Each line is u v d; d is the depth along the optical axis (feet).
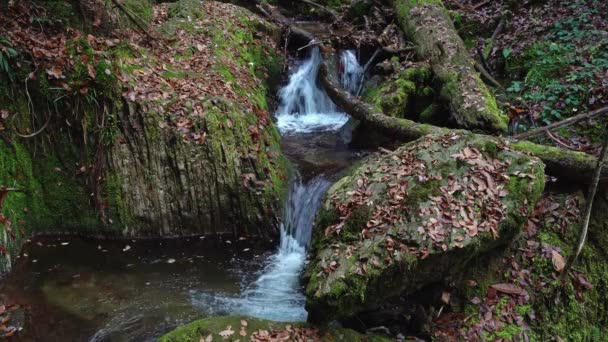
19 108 18.62
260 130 21.35
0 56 17.53
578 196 16.84
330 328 13.85
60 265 17.87
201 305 16.20
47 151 19.33
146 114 19.17
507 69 26.13
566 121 18.94
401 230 14.32
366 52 30.60
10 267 17.29
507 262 15.58
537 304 14.98
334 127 27.50
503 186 14.99
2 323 14.73
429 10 28.60
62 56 18.86
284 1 38.50
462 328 14.38
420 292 15.20
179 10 28.53
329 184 19.98
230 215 20.02
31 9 19.99
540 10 29.45
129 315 15.55
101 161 19.21
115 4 22.39
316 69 29.94
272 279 17.80
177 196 19.60
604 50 23.86
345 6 35.53
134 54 21.44
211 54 25.00
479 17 30.50
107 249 19.02
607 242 16.40
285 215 20.27
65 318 15.24
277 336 13.30
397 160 16.67
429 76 25.12
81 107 18.92
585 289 15.65
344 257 14.16
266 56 29.66
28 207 19.03
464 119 21.49
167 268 18.11
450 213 14.46
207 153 19.52
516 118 22.24
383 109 23.66
